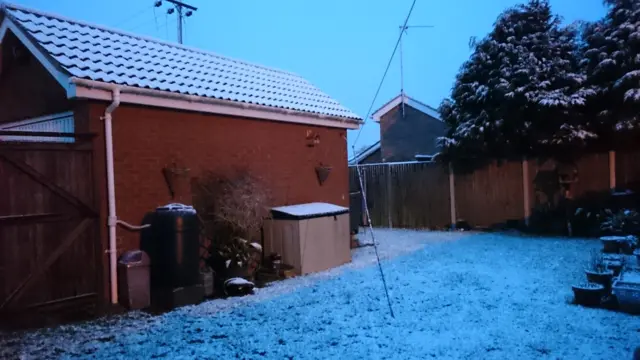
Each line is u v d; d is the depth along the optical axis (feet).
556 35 41.83
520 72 38.78
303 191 31.45
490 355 14.10
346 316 18.45
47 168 18.78
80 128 20.26
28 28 21.45
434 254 31.19
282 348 15.26
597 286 18.94
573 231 37.29
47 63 20.36
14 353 15.15
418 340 15.57
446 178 44.65
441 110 44.98
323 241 27.96
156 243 22.07
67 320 18.80
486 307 18.95
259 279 25.61
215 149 25.59
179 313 19.51
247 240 25.68
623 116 35.65
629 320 16.74
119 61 23.24
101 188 20.34
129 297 20.25
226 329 17.30
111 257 20.42
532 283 22.54
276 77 34.55
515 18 42.16
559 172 38.50
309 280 24.97
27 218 18.19
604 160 37.29
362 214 44.60
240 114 26.45
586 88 37.68
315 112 31.12
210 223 25.03
